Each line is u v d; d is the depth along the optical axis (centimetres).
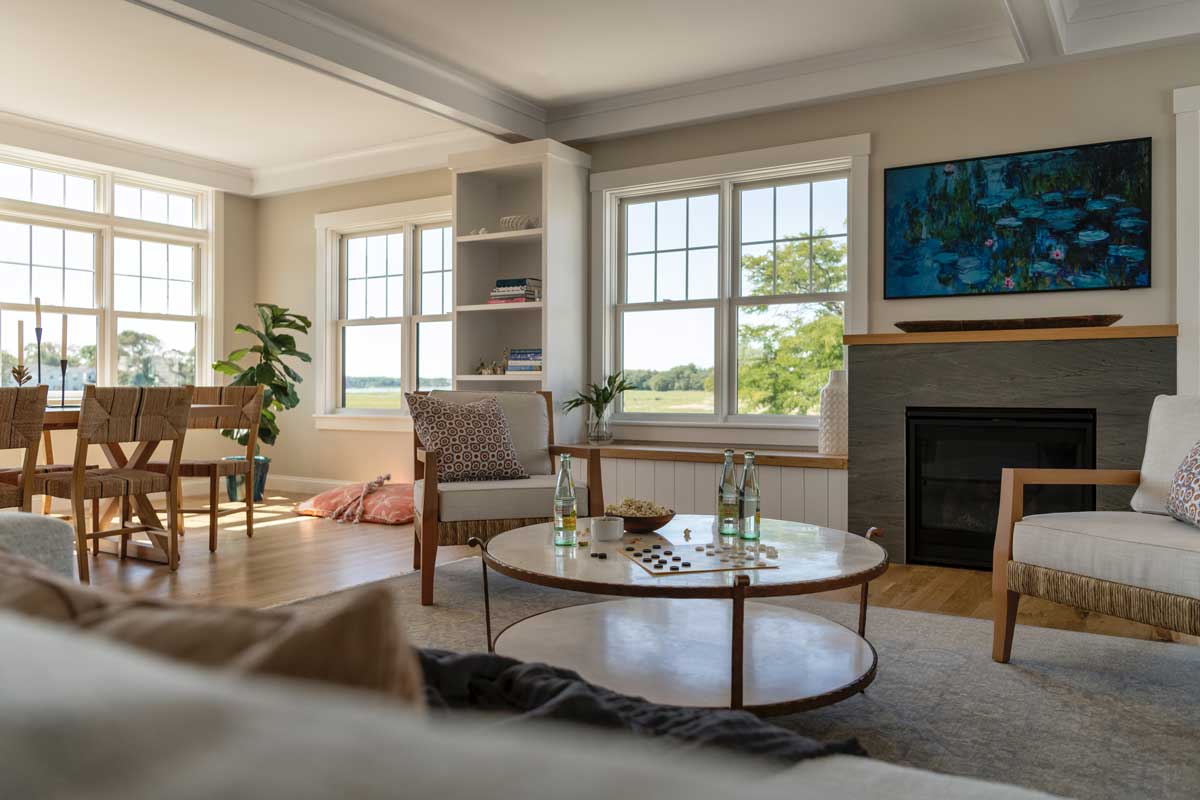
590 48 454
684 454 479
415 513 380
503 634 238
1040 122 427
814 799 29
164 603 58
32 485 349
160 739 25
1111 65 411
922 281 454
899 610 334
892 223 462
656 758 31
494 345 588
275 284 715
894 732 211
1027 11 361
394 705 51
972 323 412
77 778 24
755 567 215
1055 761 194
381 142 621
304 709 29
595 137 548
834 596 358
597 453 372
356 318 684
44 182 595
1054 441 396
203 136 606
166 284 671
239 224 710
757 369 521
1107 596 236
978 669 260
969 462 415
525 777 26
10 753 24
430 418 386
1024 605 345
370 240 679
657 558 228
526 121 544
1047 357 396
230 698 29
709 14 411
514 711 102
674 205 547
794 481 454
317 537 495
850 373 439
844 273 492
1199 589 217
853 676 205
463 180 567
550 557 233
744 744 92
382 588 54
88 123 574
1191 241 389
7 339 574
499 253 591
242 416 485
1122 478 280
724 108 501
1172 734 210
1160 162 400
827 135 484
